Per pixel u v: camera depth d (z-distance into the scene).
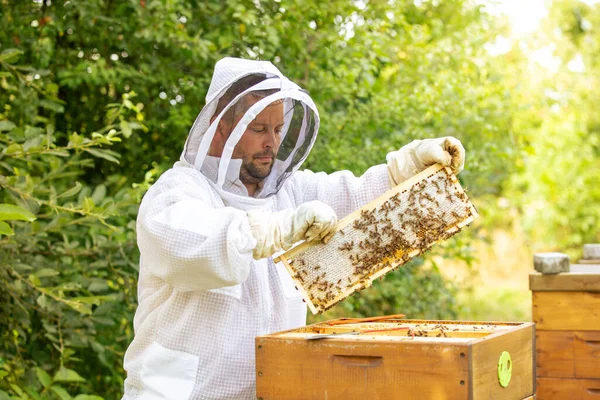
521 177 11.19
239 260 2.23
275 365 2.17
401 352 2.04
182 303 2.52
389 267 2.42
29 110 4.38
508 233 12.04
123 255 4.16
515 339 2.26
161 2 4.48
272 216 2.29
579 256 11.49
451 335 2.29
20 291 3.82
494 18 5.98
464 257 5.70
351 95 5.09
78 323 3.97
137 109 3.96
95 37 4.84
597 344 3.33
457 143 2.61
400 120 5.07
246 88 2.57
